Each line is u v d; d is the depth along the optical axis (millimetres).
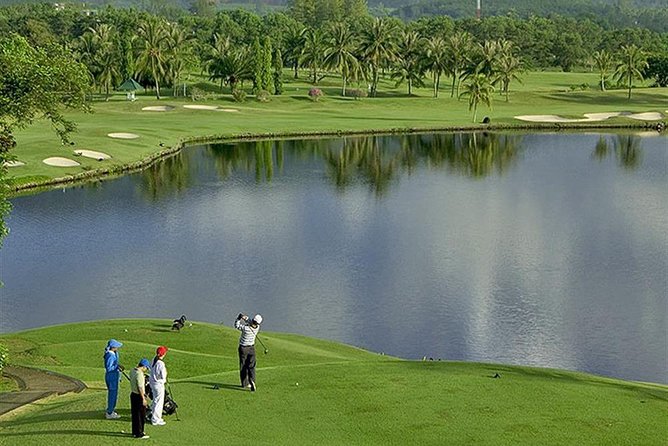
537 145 155500
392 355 52188
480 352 52969
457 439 25750
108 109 183500
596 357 52156
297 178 120188
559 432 26500
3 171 41844
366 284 67750
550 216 95438
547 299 63688
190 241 82438
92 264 73875
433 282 68250
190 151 143875
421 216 95062
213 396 29531
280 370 33875
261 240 82812
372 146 152875
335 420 27234
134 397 24922
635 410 29094
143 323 50062
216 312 60688
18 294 65062
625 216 95125
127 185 112562
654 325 57875
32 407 30906
